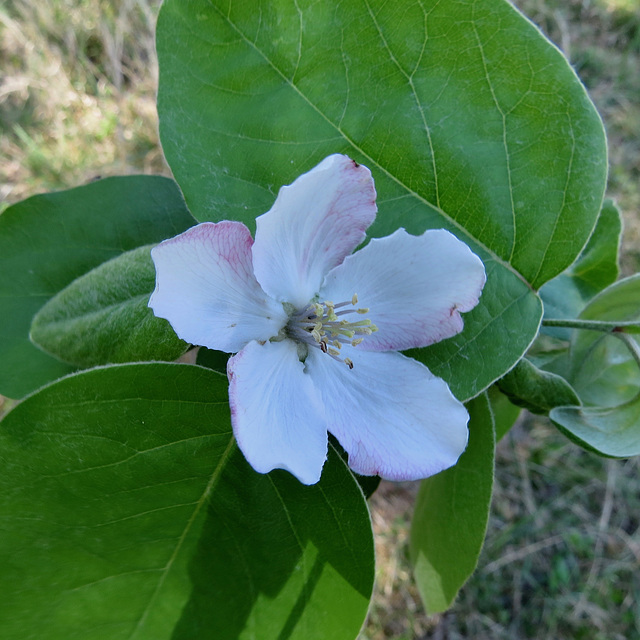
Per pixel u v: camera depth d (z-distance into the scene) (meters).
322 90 0.10
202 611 0.10
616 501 0.31
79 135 0.30
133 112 0.30
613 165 0.35
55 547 0.10
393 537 0.28
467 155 0.11
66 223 0.14
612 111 0.36
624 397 0.13
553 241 0.11
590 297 0.16
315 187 0.09
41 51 0.30
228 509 0.10
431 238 0.10
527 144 0.11
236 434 0.08
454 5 0.10
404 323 0.11
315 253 0.10
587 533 0.30
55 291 0.13
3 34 0.31
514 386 0.12
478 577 0.29
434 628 0.28
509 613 0.29
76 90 0.30
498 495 0.30
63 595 0.10
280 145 0.10
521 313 0.11
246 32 0.10
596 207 0.11
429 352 0.11
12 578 0.10
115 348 0.10
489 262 0.11
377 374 0.11
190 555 0.10
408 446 0.10
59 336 0.11
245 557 0.10
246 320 0.10
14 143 0.30
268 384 0.10
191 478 0.10
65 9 0.30
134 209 0.14
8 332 0.13
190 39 0.10
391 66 0.10
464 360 0.11
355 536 0.10
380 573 0.28
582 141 0.11
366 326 0.10
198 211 0.10
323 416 0.10
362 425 0.10
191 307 0.09
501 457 0.30
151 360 0.10
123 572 0.10
